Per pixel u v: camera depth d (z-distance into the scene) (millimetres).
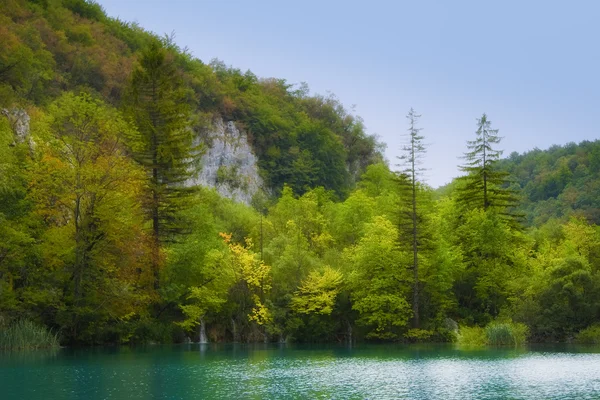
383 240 60719
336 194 144875
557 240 84875
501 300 62344
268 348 50781
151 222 58906
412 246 61188
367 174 104812
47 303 44469
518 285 57906
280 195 135000
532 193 161375
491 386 26234
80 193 45156
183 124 58031
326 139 149250
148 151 55906
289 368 33406
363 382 27516
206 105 134250
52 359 36594
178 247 56750
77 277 46375
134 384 26297
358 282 60000
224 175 122438
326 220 77312
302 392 24406
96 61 110250
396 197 76500
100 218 46031
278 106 159625
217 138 125062
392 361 37812
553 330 53438
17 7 104062
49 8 115438
